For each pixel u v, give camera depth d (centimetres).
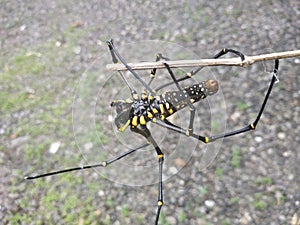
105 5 39
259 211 26
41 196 28
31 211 27
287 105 30
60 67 35
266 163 28
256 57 17
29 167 29
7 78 34
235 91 31
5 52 36
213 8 38
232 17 37
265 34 35
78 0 40
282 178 27
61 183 28
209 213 26
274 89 31
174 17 37
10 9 40
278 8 37
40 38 37
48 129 31
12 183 28
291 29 35
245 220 26
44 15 39
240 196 27
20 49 37
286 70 32
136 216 27
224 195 27
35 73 34
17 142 30
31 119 32
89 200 27
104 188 28
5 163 29
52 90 33
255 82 32
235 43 34
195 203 27
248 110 30
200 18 37
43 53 36
